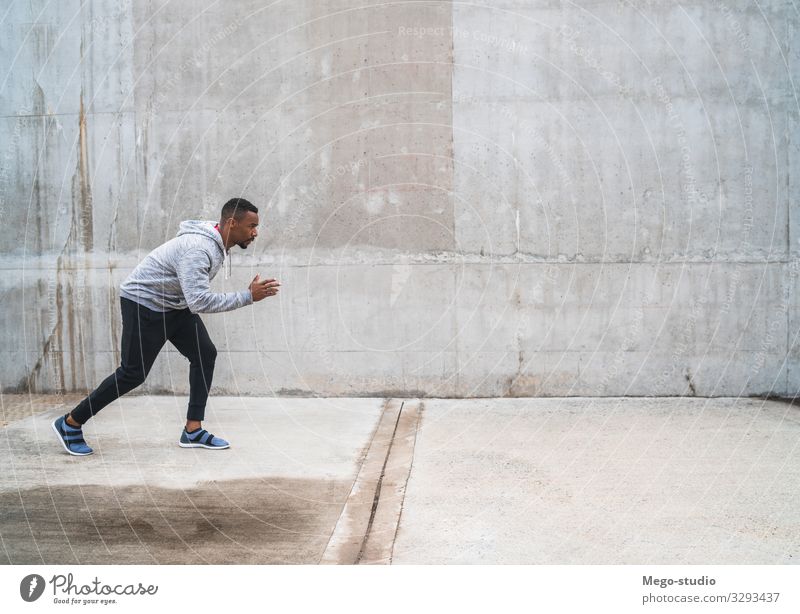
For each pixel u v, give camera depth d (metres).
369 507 2.89
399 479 3.25
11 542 2.54
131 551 2.47
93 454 3.64
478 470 3.38
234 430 4.14
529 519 2.75
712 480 3.21
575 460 3.53
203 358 3.76
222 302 3.51
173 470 3.38
